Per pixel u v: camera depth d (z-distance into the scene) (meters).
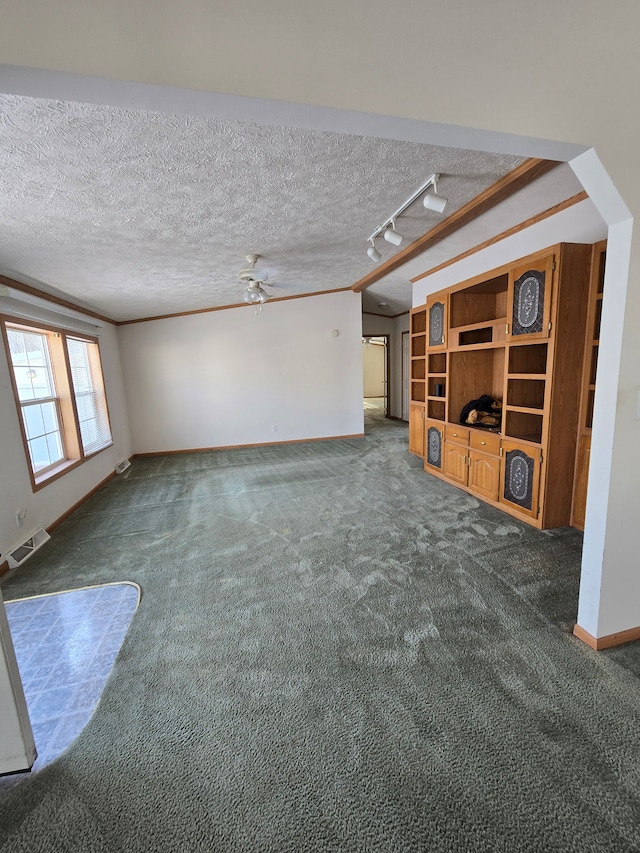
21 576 2.59
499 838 1.05
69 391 4.05
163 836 1.10
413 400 5.48
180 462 5.85
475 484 3.71
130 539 3.12
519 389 3.22
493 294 3.97
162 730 1.43
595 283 2.59
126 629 2.01
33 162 1.78
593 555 1.69
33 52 0.89
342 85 1.08
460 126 1.19
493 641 1.79
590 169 1.39
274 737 1.38
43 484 3.31
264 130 1.68
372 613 2.04
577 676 1.58
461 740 1.33
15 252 2.82
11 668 1.24
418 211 2.82
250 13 0.99
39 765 1.32
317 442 6.73
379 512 3.42
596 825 1.07
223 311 6.38
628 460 1.60
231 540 3.02
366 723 1.41
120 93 1.00
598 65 1.27
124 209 2.36
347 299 6.58
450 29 1.13
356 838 1.07
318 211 2.68
